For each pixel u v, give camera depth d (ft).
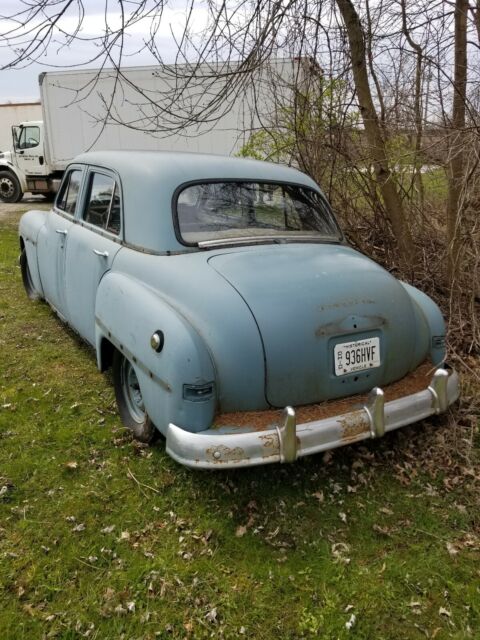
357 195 18.67
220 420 8.91
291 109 19.29
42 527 9.23
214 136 46.11
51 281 16.61
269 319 8.93
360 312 9.58
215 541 8.96
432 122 15.92
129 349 9.98
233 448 8.48
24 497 9.98
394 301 10.16
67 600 7.86
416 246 18.63
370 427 9.34
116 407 13.15
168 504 9.82
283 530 9.21
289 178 12.80
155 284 10.12
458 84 15.23
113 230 12.36
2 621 7.50
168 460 10.98
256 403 9.02
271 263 10.08
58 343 17.20
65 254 14.78
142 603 7.82
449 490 10.18
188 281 9.57
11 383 14.46
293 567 8.45
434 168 17.48
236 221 11.51
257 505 9.78
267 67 17.22
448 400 10.37
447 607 7.73
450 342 15.05
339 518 9.48
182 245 10.59
